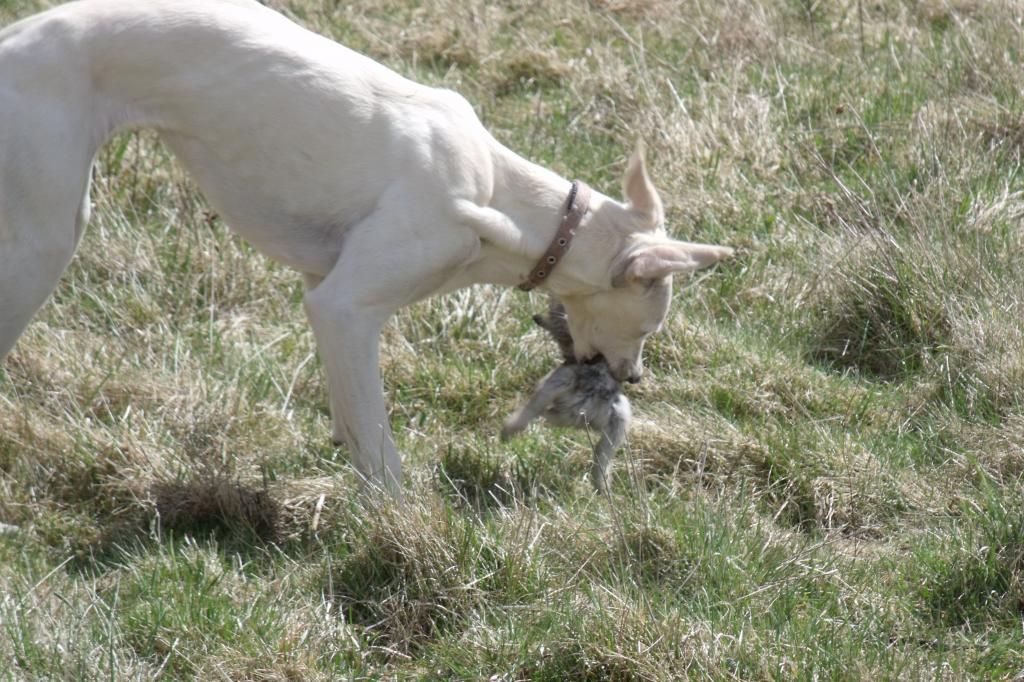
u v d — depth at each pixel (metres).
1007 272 9.40
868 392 8.70
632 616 6.03
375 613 6.52
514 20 14.62
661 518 6.99
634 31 14.27
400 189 6.98
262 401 8.42
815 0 14.75
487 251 7.37
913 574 6.86
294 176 6.99
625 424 7.70
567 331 8.05
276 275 9.79
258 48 6.88
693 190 10.95
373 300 6.99
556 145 11.95
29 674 5.77
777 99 12.41
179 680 5.95
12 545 6.96
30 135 6.49
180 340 8.91
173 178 10.48
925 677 5.92
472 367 9.01
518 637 6.13
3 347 6.77
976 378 8.55
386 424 7.15
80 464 7.55
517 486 7.71
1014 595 6.62
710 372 8.96
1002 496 7.43
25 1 14.45
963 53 12.71
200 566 6.68
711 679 5.79
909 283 9.36
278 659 6.01
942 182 10.53
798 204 10.97
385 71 7.21
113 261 9.63
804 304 9.74
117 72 6.73
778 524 7.59
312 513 7.33
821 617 6.34
